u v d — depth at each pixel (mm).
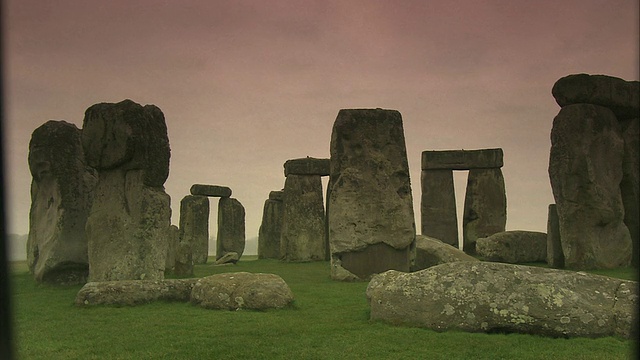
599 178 18281
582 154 18016
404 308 7840
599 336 6805
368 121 17312
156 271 13406
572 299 7035
